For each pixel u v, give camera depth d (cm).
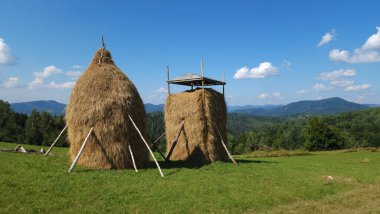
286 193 1503
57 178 1448
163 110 2670
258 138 12131
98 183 1429
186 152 2470
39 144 7525
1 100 8725
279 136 12025
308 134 8769
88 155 1825
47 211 1052
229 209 1223
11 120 8231
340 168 2670
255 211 1237
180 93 2603
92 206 1130
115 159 1822
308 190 1617
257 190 1524
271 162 2995
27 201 1116
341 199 1505
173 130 2550
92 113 1836
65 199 1173
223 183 1609
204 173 1858
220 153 2522
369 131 11862
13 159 1881
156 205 1194
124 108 1892
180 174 1773
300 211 1268
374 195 1609
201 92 2483
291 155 4703
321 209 1312
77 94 1905
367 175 2267
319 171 2353
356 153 5066
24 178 1388
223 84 2795
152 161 2342
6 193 1165
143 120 2014
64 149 3506
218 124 2567
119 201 1209
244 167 2236
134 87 2045
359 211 1324
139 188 1393
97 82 1906
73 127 1886
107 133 1827
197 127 2438
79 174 1573
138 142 1948
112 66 2059
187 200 1280
